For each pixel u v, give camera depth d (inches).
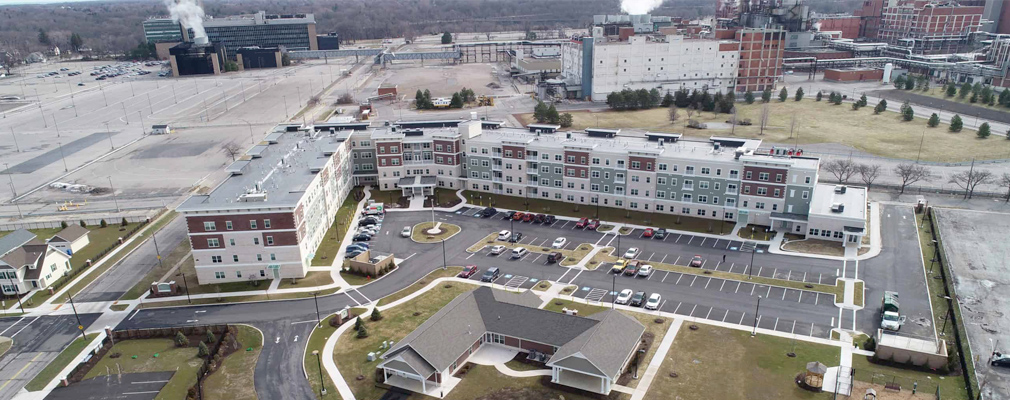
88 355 3198.8
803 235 4574.3
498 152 5565.9
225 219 3922.2
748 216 4793.3
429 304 3686.0
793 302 3582.7
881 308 3476.9
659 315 3479.3
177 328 3440.0
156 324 3555.6
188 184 6309.1
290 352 3223.4
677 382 2866.6
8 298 3937.0
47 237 4960.6
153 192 6082.7
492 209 5270.7
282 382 2970.0
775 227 4685.0
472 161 5723.4
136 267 4345.5
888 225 4685.0
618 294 3754.9
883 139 7258.9
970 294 3629.4
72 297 3919.8
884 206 5088.6
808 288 3742.6
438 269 4180.6
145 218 5305.1
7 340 3437.5
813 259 4160.9
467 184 5831.7
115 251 4643.2
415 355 2903.5
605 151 5123.0
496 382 2910.9
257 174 4707.2
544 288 3858.3
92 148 7859.3
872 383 2807.6
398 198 5649.6
